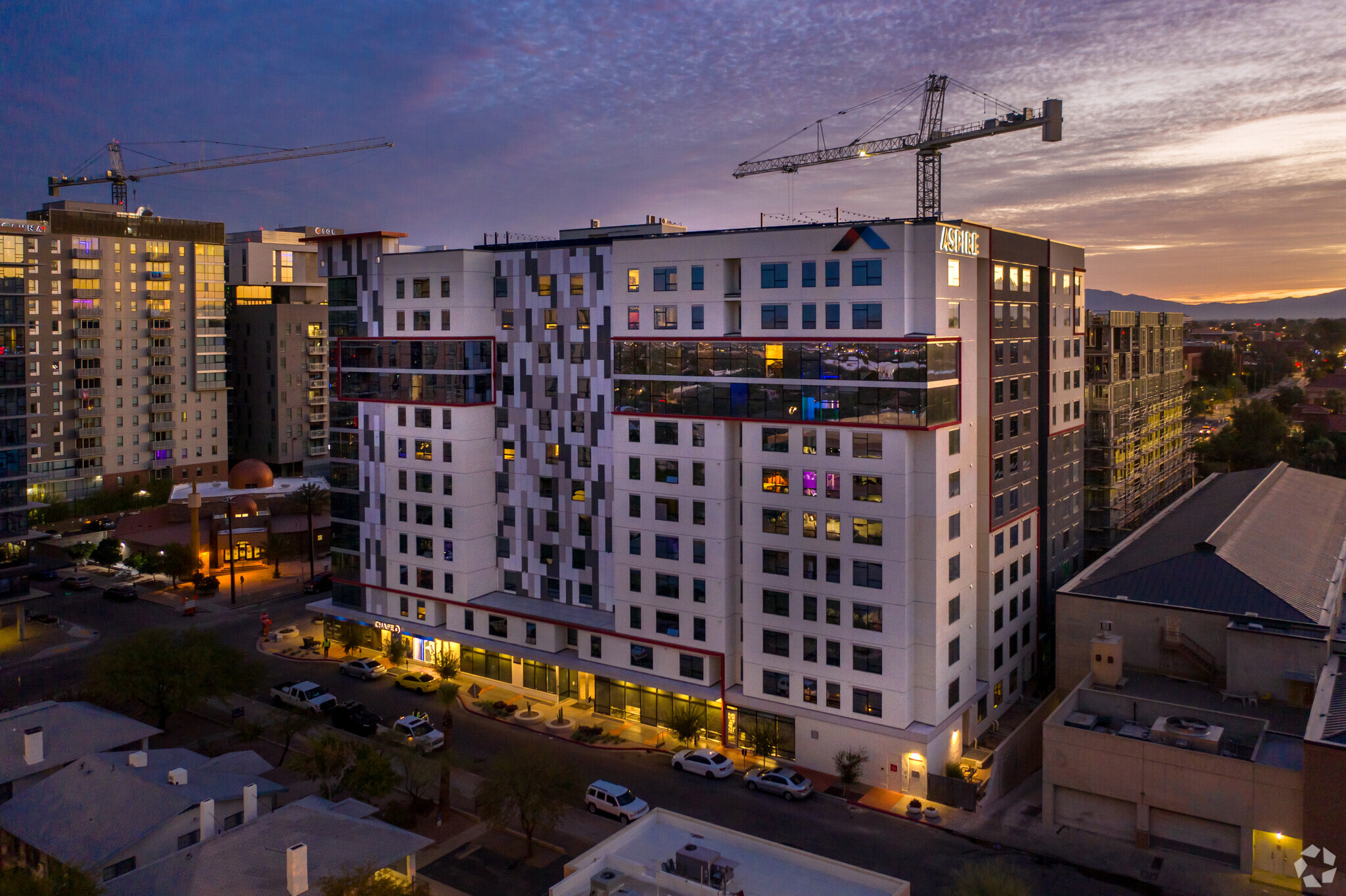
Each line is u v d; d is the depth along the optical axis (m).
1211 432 198.25
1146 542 85.44
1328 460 163.25
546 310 80.75
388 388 87.56
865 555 63.31
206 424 169.25
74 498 151.38
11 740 60.78
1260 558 75.44
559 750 71.12
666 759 69.25
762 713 69.12
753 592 68.19
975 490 70.38
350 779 57.81
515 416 83.56
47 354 149.12
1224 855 54.59
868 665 63.78
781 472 66.38
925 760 62.22
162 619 105.25
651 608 73.38
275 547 122.44
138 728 63.91
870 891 40.66
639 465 73.00
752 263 67.69
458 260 81.75
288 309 175.00
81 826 50.62
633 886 40.62
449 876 54.03
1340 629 67.44
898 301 62.12
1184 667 67.50
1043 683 84.19
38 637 98.94
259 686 83.81
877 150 99.94
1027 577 81.81
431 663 88.06
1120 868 54.06
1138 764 56.38
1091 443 103.75
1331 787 49.03
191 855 45.88
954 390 64.88
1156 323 129.00
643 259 72.31
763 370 66.69
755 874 42.09
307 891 43.50
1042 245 81.75
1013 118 91.44
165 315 162.62
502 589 86.94
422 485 86.00
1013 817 60.44
